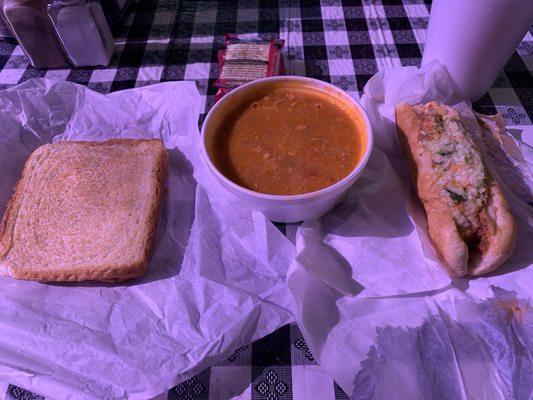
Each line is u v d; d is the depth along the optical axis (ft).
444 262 0.93
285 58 1.43
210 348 0.87
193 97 1.20
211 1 1.65
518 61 1.36
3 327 0.88
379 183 1.06
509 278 0.93
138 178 1.12
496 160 1.10
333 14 1.56
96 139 1.23
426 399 0.80
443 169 1.00
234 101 1.07
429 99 1.20
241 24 1.56
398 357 0.84
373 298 0.92
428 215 1.00
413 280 0.93
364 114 0.99
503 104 1.26
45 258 0.99
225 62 1.29
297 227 1.06
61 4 1.23
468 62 1.13
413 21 1.52
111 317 0.92
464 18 1.03
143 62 1.45
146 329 0.90
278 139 1.02
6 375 0.84
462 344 0.85
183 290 0.96
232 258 0.99
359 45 1.46
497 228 0.93
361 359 0.85
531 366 0.81
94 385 0.82
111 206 1.07
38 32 1.32
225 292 0.94
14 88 1.20
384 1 1.59
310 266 0.93
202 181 1.10
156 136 1.23
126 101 1.23
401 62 1.40
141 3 1.65
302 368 0.89
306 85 1.08
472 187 0.96
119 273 0.96
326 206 0.96
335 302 0.92
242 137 1.03
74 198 1.09
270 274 0.97
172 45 1.50
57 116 1.23
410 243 0.99
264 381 0.87
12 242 1.03
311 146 1.01
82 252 1.00
